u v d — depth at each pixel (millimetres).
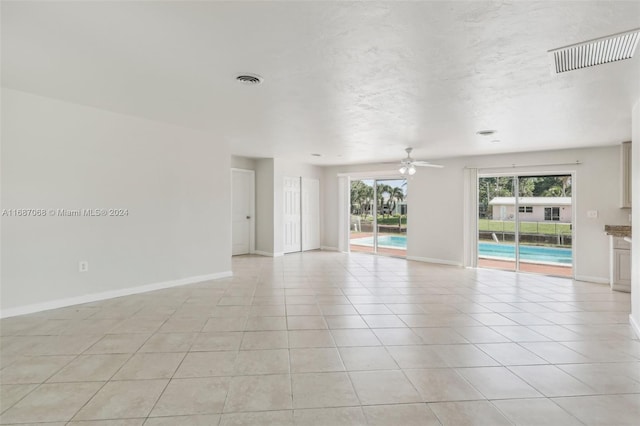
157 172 4695
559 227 6750
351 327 3391
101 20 1981
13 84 3205
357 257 8023
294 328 3348
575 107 3555
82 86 3215
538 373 2492
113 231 4277
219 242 5551
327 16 1904
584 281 5680
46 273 3752
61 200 3832
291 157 7609
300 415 1958
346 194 8844
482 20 1927
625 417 1961
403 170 6262
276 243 7977
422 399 2139
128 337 3072
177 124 4723
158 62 2586
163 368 2502
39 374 2398
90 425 1846
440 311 3955
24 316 3561
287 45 2268
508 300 4461
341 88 3076
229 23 1997
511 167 6469
